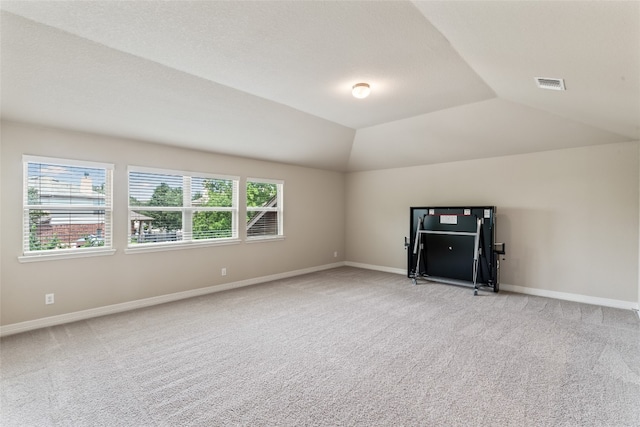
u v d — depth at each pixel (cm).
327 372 244
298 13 201
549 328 330
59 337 310
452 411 195
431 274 555
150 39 238
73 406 201
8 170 318
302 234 631
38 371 244
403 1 188
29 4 196
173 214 452
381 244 659
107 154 382
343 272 639
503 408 197
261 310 394
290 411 196
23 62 257
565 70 215
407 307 405
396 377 236
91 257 371
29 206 331
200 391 219
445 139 491
